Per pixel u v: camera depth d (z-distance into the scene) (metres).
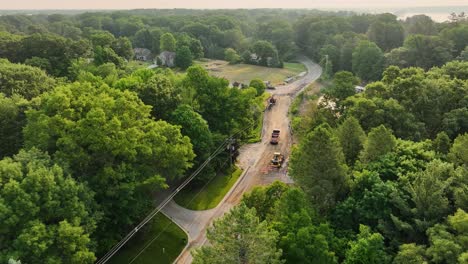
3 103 51.03
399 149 45.12
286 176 64.75
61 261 32.97
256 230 27.80
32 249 31.34
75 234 32.94
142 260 44.34
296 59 185.00
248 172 66.81
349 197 38.47
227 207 55.78
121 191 41.66
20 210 32.38
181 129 57.19
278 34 191.50
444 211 34.41
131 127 44.75
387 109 59.81
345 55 146.50
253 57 170.25
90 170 42.22
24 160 36.91
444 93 65.62
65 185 35.78
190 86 65.62
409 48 123.56
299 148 45.66
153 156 46.25
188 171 58.34
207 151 58.25
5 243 32.06
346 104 65.69
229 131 66.62
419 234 34.28
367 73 129.38
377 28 158.75
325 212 39.97
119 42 124.12
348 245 34.47
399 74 73.19
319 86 126.81
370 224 37.03
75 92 46.84
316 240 31.19
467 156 43.34
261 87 106.12
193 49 175.25
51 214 34.59
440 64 118.62
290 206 35.12
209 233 29.12
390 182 38.22
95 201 39.38
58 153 39.66
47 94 49.03
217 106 65.56
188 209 54.84
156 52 197.00
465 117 62.19
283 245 32.22
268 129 86.44
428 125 63.75
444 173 38.22
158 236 48.41
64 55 95.50
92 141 40.38
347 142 49.47
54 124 40.78
